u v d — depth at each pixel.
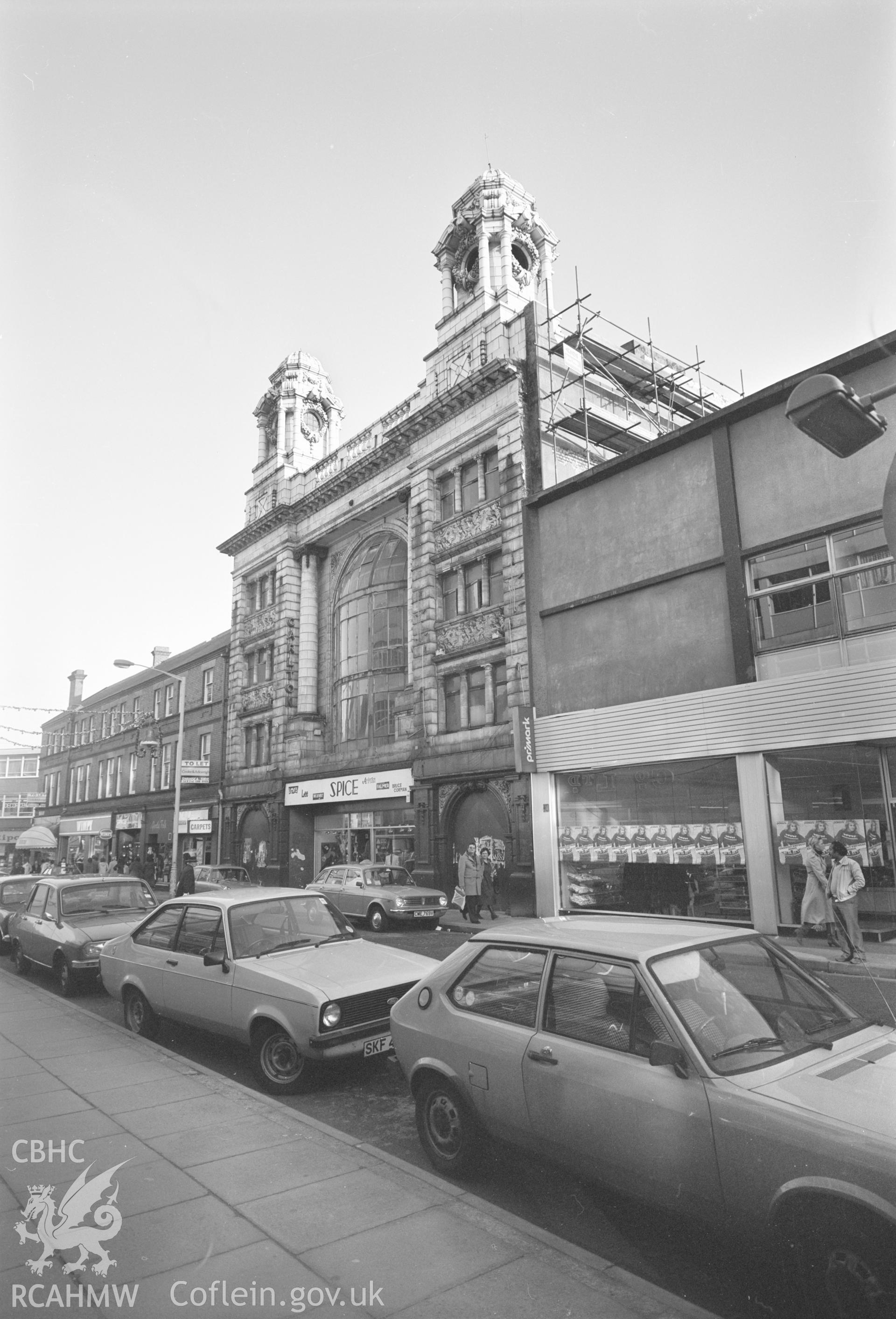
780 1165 3.07
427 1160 4.86
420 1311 2.96
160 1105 5.34
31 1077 6.03
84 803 49.31
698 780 15.67
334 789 27.62
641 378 25.84
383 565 28.47
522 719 18.81
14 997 9.55
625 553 17.89
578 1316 2.93
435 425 25.14
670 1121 3.46
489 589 22.84
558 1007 4.18
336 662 30.05
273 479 35.16
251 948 7.03
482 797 21.78
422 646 24.30
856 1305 2.86
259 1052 6.43
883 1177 2.81
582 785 18.09
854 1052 3.66
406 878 19.47
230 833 33.84
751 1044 3.63
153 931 8.11
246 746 34.38
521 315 23.59
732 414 15.75
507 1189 4.36
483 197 26.39
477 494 23.77
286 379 36.94
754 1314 3.22
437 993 4.84
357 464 28.36
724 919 14.84
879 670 12.97
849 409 4.94
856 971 10.87
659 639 16.95
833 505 14.32
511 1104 4.16
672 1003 3.72
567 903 17.98
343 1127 5.53
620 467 18.06
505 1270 3.24
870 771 13.35
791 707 14.05
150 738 42.25
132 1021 8.09
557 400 23.00
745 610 15.25
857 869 11.59
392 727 26.83
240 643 35.41
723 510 15.81
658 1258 3.66
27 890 15.13
